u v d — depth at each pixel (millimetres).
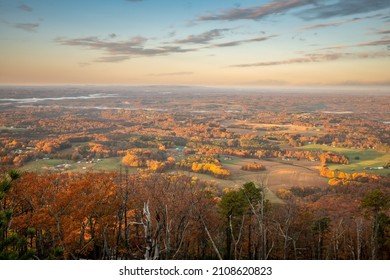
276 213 28281
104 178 27141
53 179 27188
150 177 35062
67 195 22797
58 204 22078
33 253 10180
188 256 25250
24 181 23047
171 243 21656
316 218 29312
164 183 30719
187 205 24156
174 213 22750
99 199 23641
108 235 23609
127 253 21078
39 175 28859
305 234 29156
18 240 10812
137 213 24125
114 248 22109
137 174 40094
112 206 23922
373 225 27609
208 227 25422
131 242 23641
